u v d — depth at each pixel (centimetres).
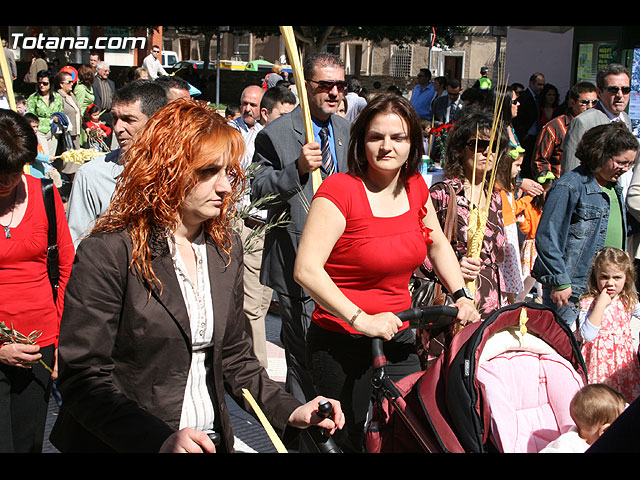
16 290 339
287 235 420
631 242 633
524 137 1293
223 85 3030
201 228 241
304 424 236
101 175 370
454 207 393
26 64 2642
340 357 322
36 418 345
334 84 430
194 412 232
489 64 3781
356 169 307
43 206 349
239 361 251
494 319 279
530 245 650
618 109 695
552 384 309
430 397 267
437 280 376
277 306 743
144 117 366
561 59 1478
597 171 510
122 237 222
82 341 218
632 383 484
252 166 387
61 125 1268
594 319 477
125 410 213
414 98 1738
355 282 311
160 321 224
